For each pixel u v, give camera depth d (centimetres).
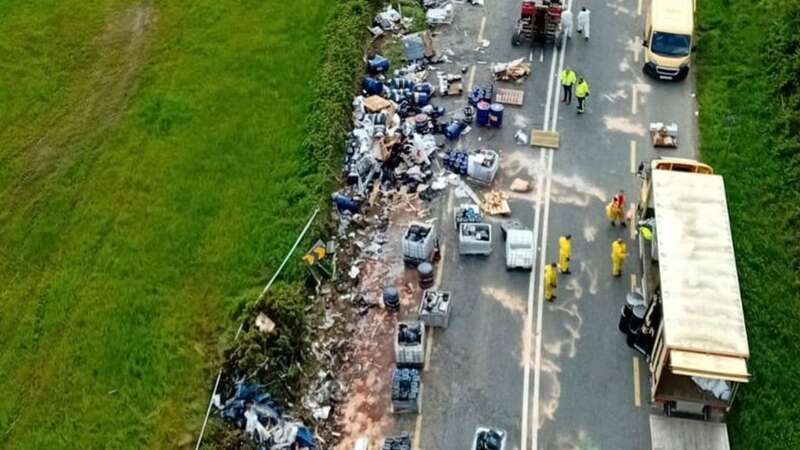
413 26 4506
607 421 3077
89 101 4056
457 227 3634
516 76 4231
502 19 4569
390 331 3334
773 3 4453
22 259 3462
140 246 3497
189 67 4197
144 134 3906
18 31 4362
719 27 4419
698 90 4181
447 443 3033
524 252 3450
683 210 3234
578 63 4338
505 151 3941
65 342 3212
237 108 4012
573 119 4075
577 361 3238
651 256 3372
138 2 4538
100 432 2988
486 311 3388
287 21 4419
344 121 3959
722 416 3039
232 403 3056
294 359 3180
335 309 3397
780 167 3797
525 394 3153
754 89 4119
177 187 3700
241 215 3609
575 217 3684
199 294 3356
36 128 3941
